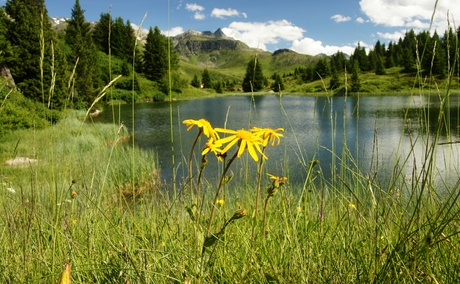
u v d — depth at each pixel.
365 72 74.56
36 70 21.14
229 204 3.07
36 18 26.03
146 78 59.47
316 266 1.03
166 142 13.45
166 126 19.70
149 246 1.21
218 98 55.25
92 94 32.53
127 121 22.62
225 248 1.22
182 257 1.10
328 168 7.24
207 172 7.12
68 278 0.58
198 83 81.00
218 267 1.15
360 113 21.14
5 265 1.12
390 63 73.00
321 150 9.70
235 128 18.22
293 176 5.87
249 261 1.15
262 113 26.11
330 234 1.40
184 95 58.31
